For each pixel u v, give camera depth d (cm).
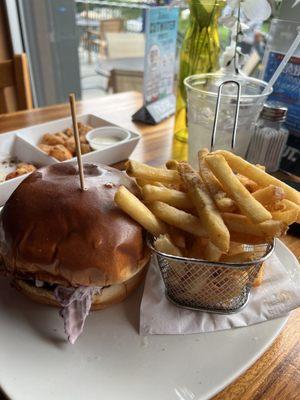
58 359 21
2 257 23
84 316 22
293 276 26
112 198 24
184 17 48
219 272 22
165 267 23
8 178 36
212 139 32
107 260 22
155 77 51
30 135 44
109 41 112
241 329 23
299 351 22
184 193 25
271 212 23
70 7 78
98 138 43
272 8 39
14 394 19
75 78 87
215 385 20
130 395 19
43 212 23
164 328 23
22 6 73
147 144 46
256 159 39
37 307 24
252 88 38
